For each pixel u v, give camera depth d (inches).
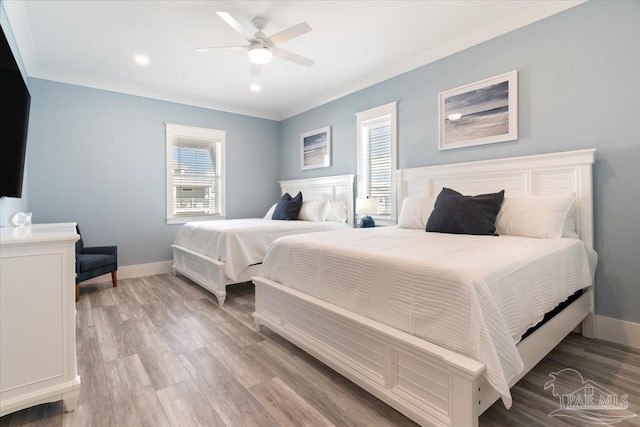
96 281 163.0
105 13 105.0
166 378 74.1
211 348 89.2
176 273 180.5
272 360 82.4
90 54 133.7
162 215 184.1
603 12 93.2
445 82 131.4
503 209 100.7
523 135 110.0
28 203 146.3
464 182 123.8
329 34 120.4
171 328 103.4
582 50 97.1
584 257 88.0
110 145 167.3
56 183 153.3
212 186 205.2
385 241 86.1
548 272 70.8
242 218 215.8
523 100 109.7
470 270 54.4
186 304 128.2
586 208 94.0
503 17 110.4
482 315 49.6
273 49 109.0
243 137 215.3
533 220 93.0
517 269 61.2
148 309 122.0
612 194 92.7
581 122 97.7
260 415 61.0
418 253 68.2
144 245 178.4
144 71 151.9
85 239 161.2
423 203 124.1
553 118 103.2
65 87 154.9
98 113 163.6
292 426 57.9
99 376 75.0
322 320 76.9
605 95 93.3
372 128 166.6
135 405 64.3
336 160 185.8
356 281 70.0
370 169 167.9
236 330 101.9
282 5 102.0
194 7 102.3
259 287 100.2
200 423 59.1
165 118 184.1
